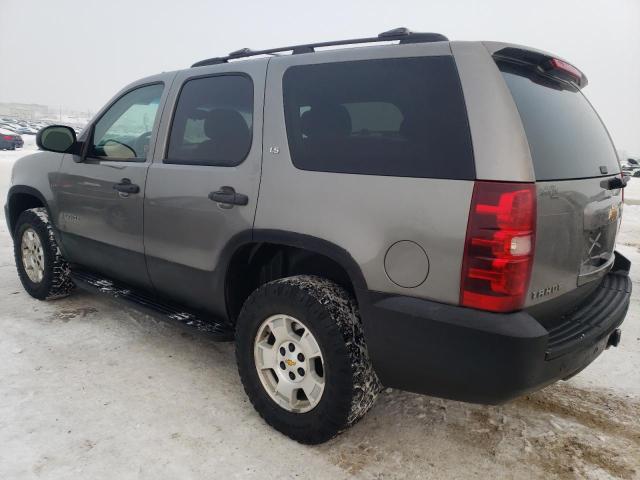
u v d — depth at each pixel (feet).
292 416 7.92
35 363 10.35
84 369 10.17
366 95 7.31
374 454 7.77
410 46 7.07
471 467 7.55
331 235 7.27
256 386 8.35
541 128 6.78
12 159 69.36
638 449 8.08
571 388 10.09
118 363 10.48
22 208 14.85
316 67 8.00
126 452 7.61
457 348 6.26
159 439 7.95
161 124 10.21
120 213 10.82
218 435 8.11
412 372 6.79
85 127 12.27
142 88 11.16
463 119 6.38
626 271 9.41
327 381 7.32
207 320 9.71
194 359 10.79
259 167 8.26
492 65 6.46
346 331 7.22
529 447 8.07
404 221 6.60
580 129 7.97
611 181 8.09
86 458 7.44
